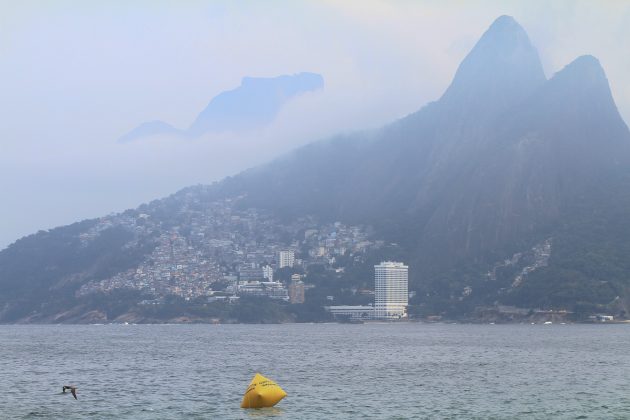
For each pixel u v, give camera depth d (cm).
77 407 11675
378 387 14062
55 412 11244
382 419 10488
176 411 11219
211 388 13938
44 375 16750
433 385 14375
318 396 12731
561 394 13025
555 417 10706
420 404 11825
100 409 11456
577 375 16262
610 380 15225
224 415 10844
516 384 14525
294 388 13900
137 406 11706
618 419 10550
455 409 11344
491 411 11169
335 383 14750
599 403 11975
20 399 12644
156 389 13838
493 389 13725
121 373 17088
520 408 11456
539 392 13288
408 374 16588
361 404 11812
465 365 19050
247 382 14950
